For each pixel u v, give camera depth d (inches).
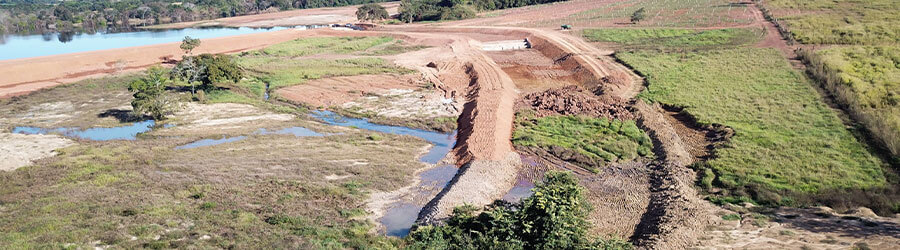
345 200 1176.8
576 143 1599.4
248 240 922.1
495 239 914.7
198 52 3307.1
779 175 1307.8
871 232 968.3
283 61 2925.7
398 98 2208.4
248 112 2014.0
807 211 1119.6
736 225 1048.2
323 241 942.4
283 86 2405.3
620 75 2311.8
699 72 2313.0
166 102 1939.0
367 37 3713.1
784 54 2484.0
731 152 1464.1
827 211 1115.3
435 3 5049.2
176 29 5068.9
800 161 1379.2
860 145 1456.7
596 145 1589.6
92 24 5418.3
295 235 961.5
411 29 4010.8
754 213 1107.9
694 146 1581.0
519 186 1339.8
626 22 3614.7
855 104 1749.5
